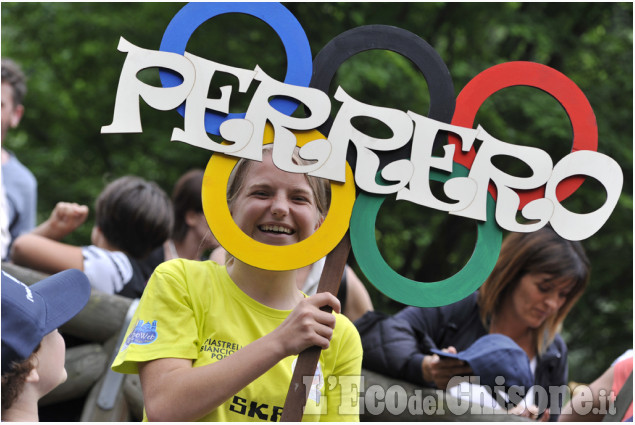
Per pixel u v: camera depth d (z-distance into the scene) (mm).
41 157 16016
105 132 3488
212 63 3578
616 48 16062
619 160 14688
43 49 16344
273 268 3529
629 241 14758
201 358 3670
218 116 3574
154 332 3641
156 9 15281
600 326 15969
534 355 5363
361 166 3602
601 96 15695
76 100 16250
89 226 15266
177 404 3436
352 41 3680
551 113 13938
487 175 3689
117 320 5398
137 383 5395
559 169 3719
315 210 3771
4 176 7125
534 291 5211
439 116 3699
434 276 15688
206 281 3799
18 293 3434
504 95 14211
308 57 3650
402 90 13594
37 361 3477
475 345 4855
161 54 3555
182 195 6465
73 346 5371
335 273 3594
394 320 5188
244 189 3725
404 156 3664
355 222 3605
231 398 3670
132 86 3523
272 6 3670
